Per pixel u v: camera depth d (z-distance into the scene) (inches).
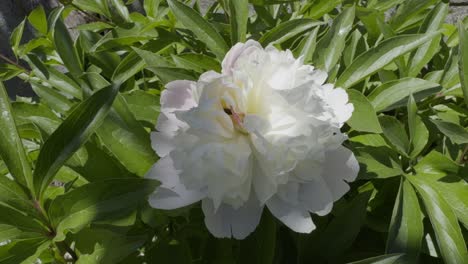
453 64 16.2
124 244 11.9
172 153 10.5
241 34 15.3
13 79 29.8
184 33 19.7
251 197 11.0
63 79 18.2
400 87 14.8
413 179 13.2
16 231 10.6
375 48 14.0
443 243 11.9
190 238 14.1
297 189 10.9
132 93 14.1
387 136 13.6
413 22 19.7
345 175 11.4
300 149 10.4
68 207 10.3
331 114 11.1
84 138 10.2
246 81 10.7
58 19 18.7
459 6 25.9
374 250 14.5
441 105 16.9
